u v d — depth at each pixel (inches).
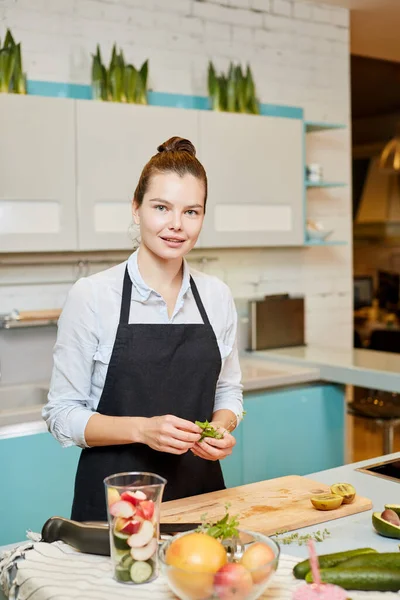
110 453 75.8
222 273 166.7
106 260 150.0
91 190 134.3
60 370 76.7
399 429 231.6
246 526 64.2
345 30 183.8
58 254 144.2
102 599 50.2
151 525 52.7
